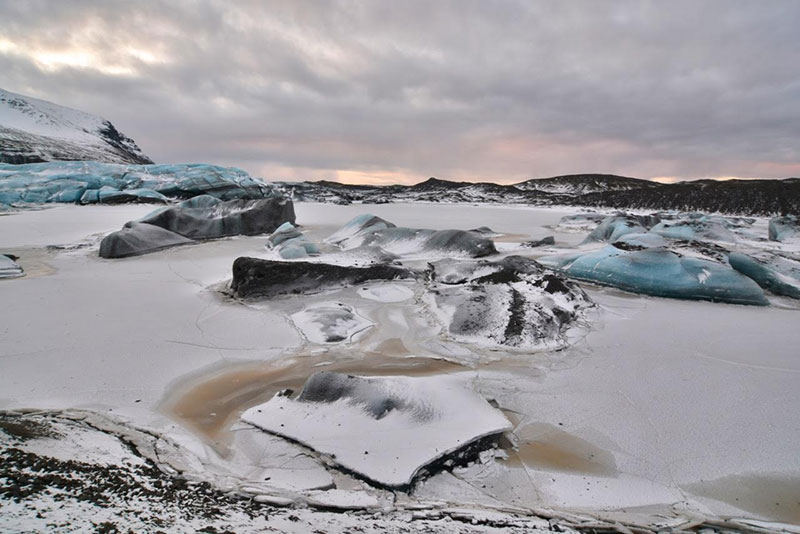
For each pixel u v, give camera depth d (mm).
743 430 5285
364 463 4418
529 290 9758
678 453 4891
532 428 5348
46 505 3070
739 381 6500
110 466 4023
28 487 3283
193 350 7297
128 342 7477
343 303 9883
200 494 3811
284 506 3754
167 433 5012
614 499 4184
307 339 7895
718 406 5812
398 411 5180
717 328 8773
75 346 7234
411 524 3537
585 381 6516
